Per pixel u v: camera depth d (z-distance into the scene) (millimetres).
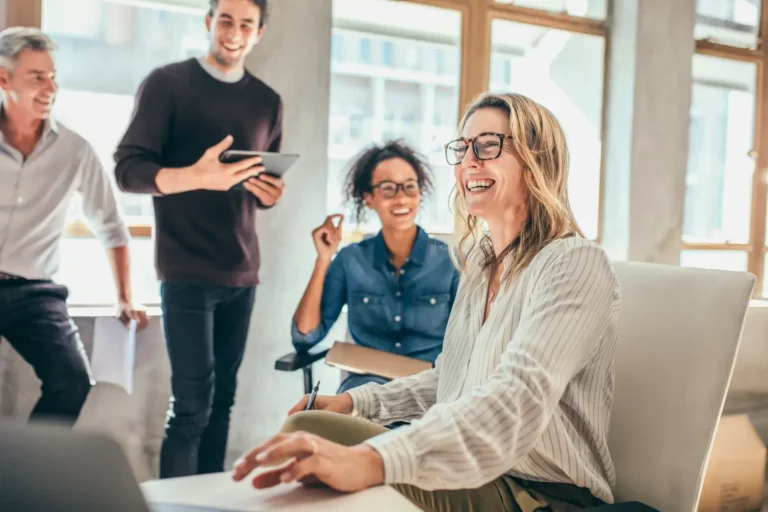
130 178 2428
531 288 1087
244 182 2562
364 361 2148
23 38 2260
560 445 1029
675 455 1042
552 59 3402
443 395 1226
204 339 2545
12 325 2287
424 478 813
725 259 3830
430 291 2518
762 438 3062
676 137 3549
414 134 3092
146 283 2525
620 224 3500
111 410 2451
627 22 3445
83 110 2400
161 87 2451
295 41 2666
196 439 2553
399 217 2541
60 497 353
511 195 1165
